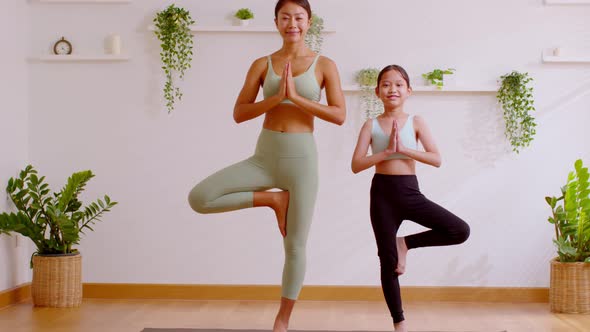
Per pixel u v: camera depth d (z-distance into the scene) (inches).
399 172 149.3
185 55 203.8
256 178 142.5
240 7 205.8
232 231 207.6
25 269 208.8
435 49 205.0
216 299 206.8
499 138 205.0
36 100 209.6
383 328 169.8
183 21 205.3
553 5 204.4
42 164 209.9
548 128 204.8
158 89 208.2
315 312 189.2
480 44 204.8
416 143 155.0
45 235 210.1
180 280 208.2
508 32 204.8
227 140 207.5
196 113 207.6
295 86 140.7
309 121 143.9
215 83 207.0
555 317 182.9
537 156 204.8
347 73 205.5
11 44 200.8
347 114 205.3
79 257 196.4
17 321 175.8
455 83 204.2
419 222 149.6
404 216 149.6
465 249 205.5
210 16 206.1
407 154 146.7
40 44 209.0
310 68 142.3
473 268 205.5
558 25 204.2
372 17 205.3
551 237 204.8
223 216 207.6
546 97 204.8
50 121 209.6
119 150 208.8
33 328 167.6
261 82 146.9
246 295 206.4
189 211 208.2
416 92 205.2
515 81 200.4
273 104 137.6
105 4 208.1
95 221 208.7
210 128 207.5
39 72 209.6
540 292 204.2
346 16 205.2
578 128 204.7
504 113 203.3
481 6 204.8
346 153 205.6
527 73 203.9
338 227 206.2
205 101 207.3
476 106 205.0
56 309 191.0
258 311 190.5
